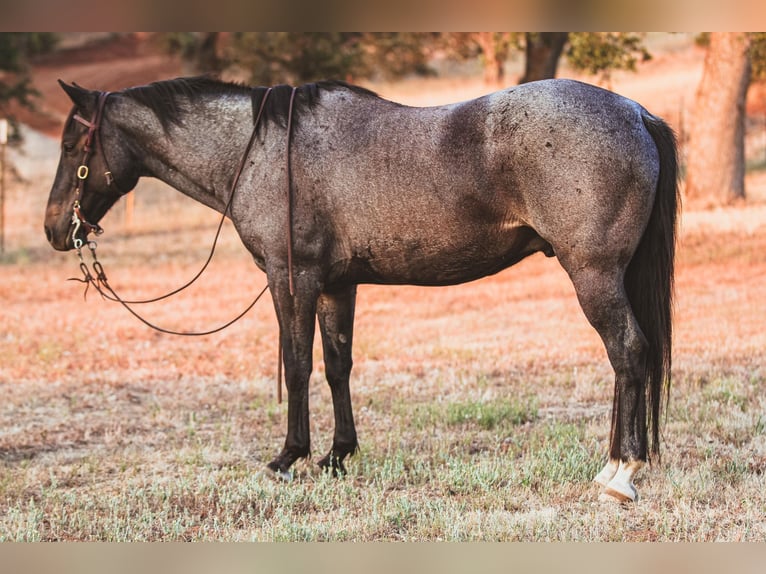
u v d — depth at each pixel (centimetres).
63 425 1025
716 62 2127
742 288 1549
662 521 658
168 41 2856
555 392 1072
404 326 1488
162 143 805
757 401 973
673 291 707
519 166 684
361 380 1168
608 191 670
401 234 730
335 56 2670
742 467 766
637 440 702
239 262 2022
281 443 930
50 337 1466
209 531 686
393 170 725
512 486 754
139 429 1005
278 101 767
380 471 809
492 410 977
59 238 825
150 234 2381
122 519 712
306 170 750
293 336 775
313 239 754
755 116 2809
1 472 857
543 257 1973
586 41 2203
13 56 3052
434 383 1141
